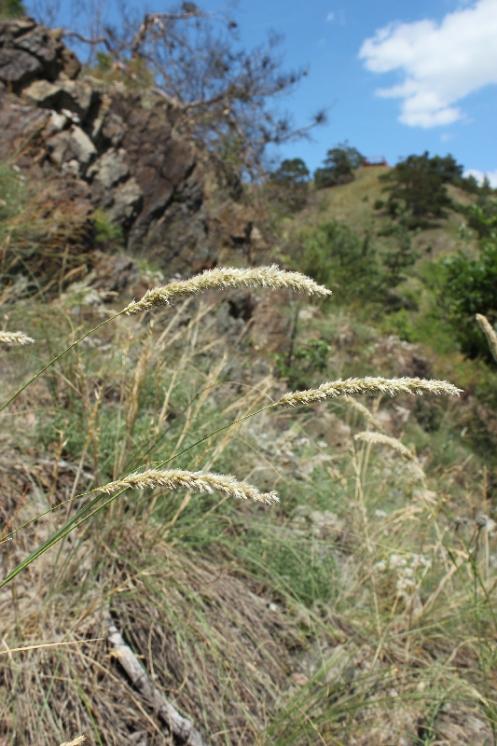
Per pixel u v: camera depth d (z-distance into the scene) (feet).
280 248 46.24
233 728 7.38
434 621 9.78
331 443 17.46
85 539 8.97
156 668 7.73
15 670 6.54
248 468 12.08
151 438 9.39
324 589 10.23
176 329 14.83
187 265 30.27
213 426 11.31
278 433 15.62
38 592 7.72
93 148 27.37
